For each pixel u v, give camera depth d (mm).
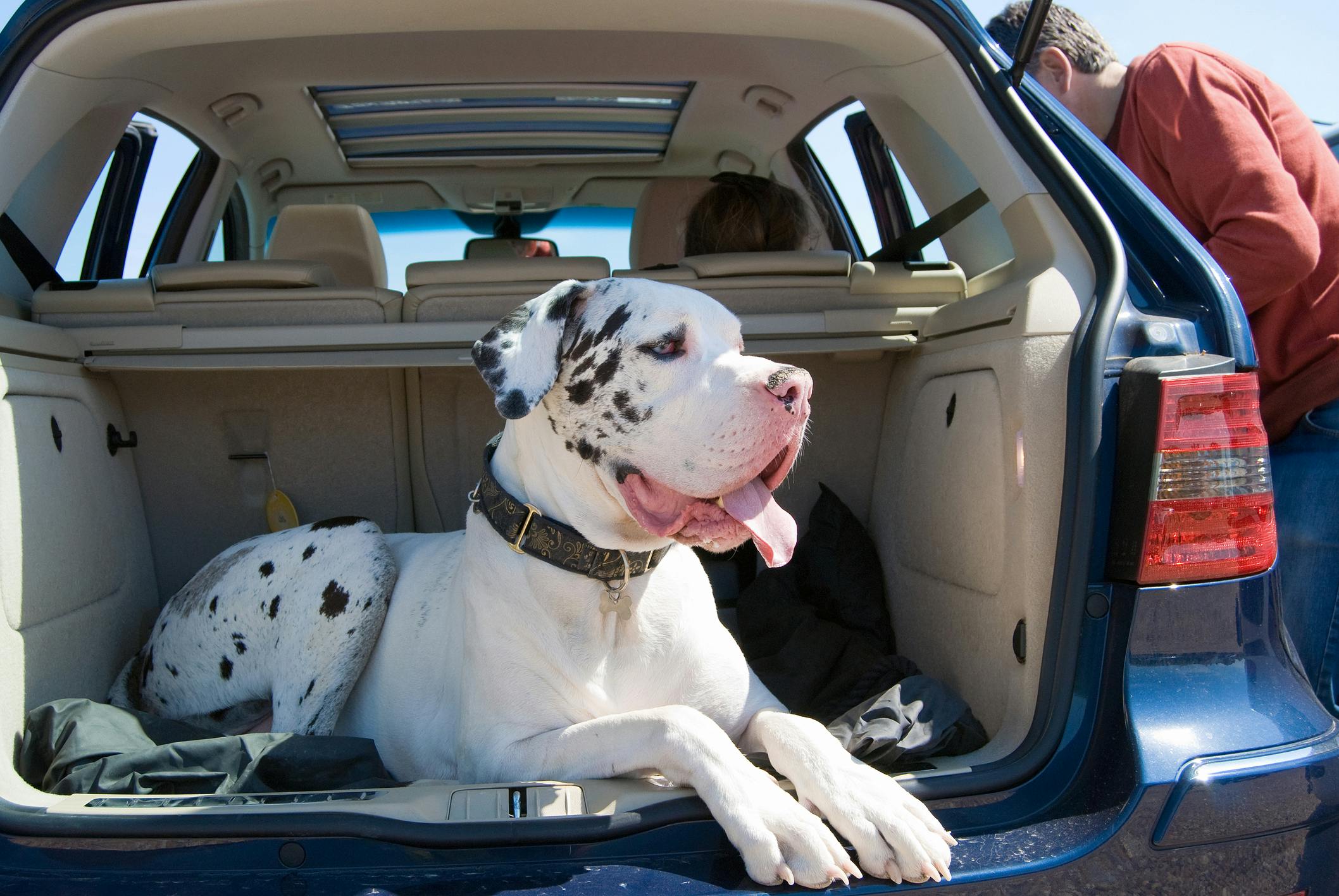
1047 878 1393
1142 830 1425
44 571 2020
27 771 1796
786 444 1637
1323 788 1482
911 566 2400
